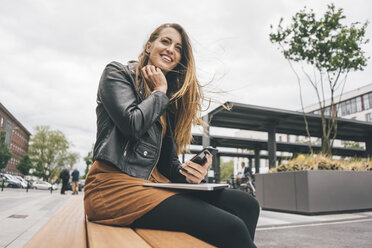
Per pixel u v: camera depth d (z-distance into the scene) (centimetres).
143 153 134
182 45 178
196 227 108
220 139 2798
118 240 92
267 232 457
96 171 129
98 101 143
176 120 181
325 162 796
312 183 698
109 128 132
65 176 1827
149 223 115
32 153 7325
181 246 90
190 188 112
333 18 1121
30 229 397
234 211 132
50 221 156
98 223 124
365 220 609
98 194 125
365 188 783
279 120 2014
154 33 175
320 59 1160
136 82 147
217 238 106
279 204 781
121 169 126
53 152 7300
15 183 3766
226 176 9694
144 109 128
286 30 1195
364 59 1132
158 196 114
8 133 7488
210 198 133
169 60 170
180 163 173
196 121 189
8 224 444
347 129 2308
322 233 448
